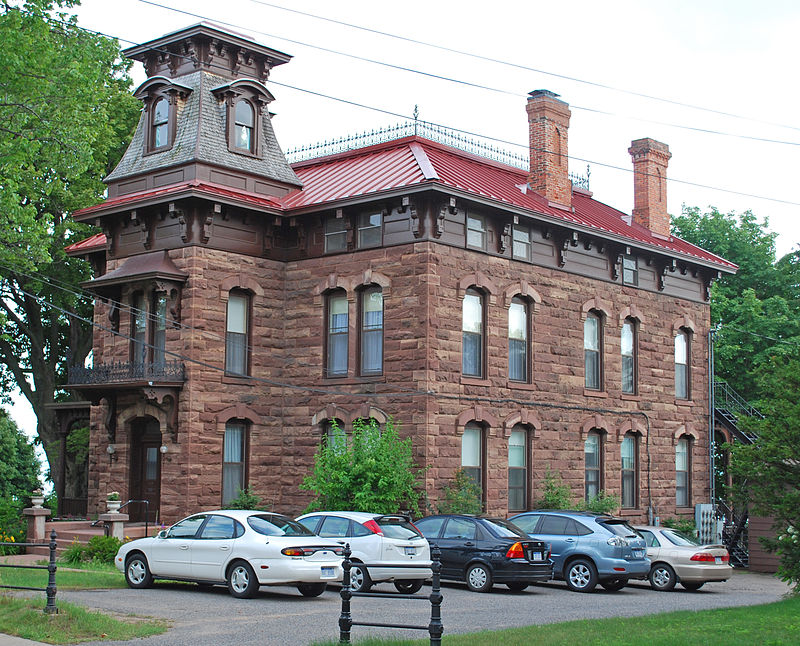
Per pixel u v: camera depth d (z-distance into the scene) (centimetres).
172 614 1734
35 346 4506
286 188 3262
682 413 3797
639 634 1545
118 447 3088
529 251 3203
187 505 2855
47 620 1545
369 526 2141
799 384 2380
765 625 1689
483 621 1764
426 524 2425
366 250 2998
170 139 3156
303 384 3106
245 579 1975
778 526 2328
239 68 3294
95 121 3114
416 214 2880
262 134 3262
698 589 2684
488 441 3002
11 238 2811
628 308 3575
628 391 3597
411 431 2841
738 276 5194
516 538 2316
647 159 3981
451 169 3191
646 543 2636
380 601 2044
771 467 2320
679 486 3803
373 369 2988
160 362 3023
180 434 2895
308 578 1967
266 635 1521
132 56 3381
